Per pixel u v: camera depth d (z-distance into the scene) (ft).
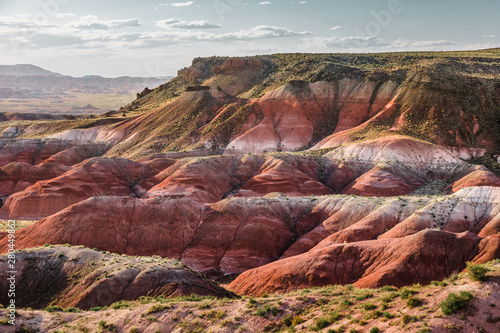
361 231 227.20
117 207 256.52
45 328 106.01
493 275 80.18
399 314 79.05
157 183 402.31
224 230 253.24
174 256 242.99
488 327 69.92
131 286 140.36
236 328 95.81
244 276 191.72
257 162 422.00
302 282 171.01
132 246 244.63
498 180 339.98
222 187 385.09
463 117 476.54
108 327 103.45
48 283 155.53
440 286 84.38
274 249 248.32
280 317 96.99
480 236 182.50
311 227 264.93
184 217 259.39
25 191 367.04
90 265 157.79
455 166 402.93
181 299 121.80
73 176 379.76
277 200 282.77
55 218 250.16
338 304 94.68
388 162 396.16
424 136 457.68
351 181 395.75
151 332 100.32
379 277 158.71
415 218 216.13
